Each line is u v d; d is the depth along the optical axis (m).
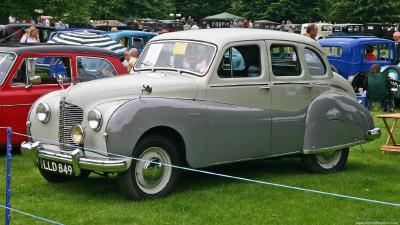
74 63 9.32
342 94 8.34
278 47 7.75
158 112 6.50
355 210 6.50
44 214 6.16
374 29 26.08
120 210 6.27
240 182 7.59
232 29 7.90
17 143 8.89
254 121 7.37
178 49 7.56
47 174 7.37
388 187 7.45
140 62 7.89
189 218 6.06
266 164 8.77
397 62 18.47
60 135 6.77
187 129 6.75
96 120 6.32
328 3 58.59
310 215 6.27
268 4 60.81
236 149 7.24
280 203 6.69
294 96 7.78
